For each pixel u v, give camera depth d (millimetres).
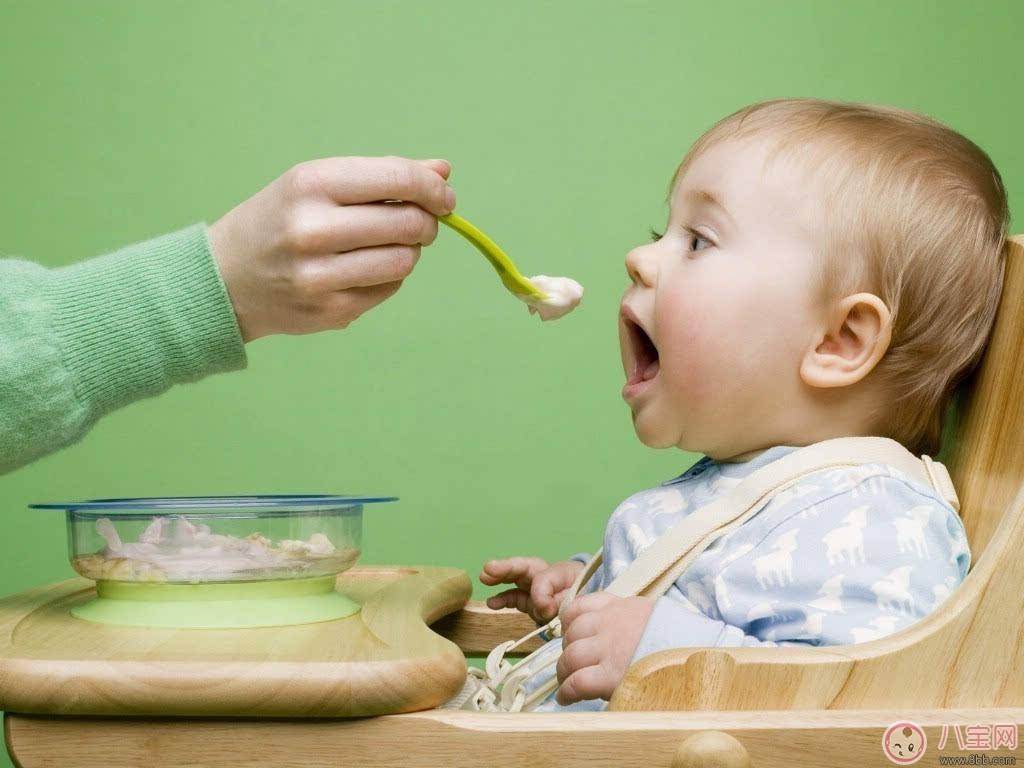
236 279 790
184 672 568
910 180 868
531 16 1568
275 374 1565
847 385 855
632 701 605
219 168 1565
